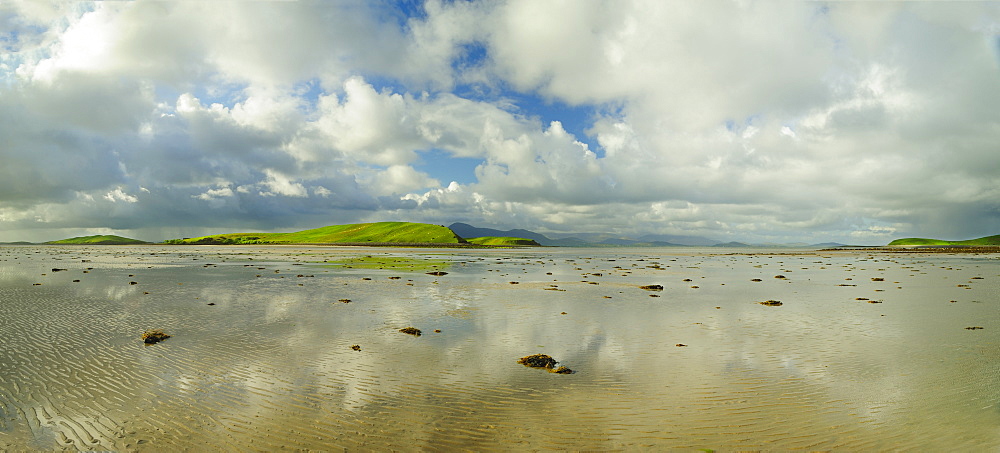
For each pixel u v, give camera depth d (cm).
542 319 2556
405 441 1080
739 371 1598
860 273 5975
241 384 1449
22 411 1236
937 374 1566
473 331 2242
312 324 2373
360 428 1145
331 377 1522
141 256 10562
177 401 1309
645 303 3159
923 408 1276
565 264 8019
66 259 8856
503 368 1633
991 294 3647
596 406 1289
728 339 2078
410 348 1903
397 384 1459
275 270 6025
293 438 1091
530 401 1325
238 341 1997
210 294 3484
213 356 1756
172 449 1038
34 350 1816
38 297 3259
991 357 1772
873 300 3303
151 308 2817
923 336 2131
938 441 1087
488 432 1130
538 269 6581
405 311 2794
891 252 16962
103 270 5797
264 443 1066
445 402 1314
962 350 1878
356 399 1333
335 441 1078
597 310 2864
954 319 2555
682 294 3656
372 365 1659
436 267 6838
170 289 3778
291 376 1530
